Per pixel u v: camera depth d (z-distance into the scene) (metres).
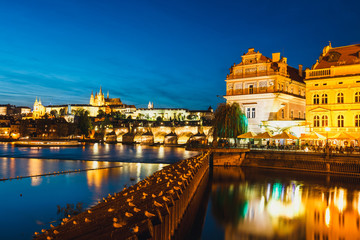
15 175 64.06
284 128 74.50
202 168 51.47
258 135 67.00
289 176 55.62
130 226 14.67
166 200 21.36
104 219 17.91
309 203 36.59
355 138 60.03
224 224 28.58
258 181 50.94
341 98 68.56
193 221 29.53
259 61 82.31
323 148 62.56
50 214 36.94
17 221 34.44
